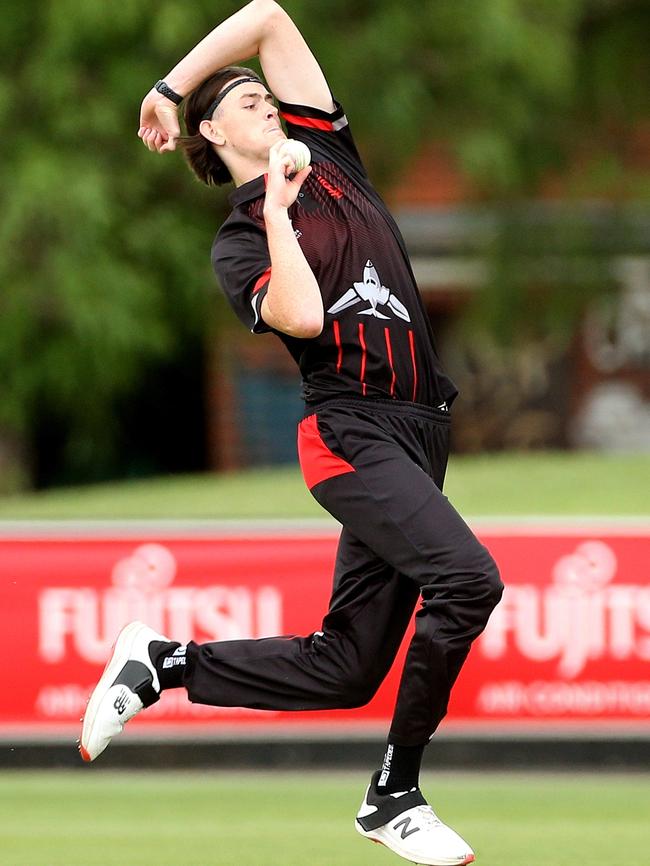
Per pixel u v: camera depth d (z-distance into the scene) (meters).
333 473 12.34
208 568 21.47
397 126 42.47
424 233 55.88
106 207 39.88
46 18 40.66
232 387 57.72
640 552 21.27
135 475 58.78
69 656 21.48
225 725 21.67
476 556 11.94
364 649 12.69
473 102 43.62
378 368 12.31
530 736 21.39
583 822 18.48
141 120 13.23
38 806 19.67
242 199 12.90
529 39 42.00
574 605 21.33
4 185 40.34
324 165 12.87
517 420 58.66
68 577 21.53
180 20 39.00
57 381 44.75
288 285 11.75
